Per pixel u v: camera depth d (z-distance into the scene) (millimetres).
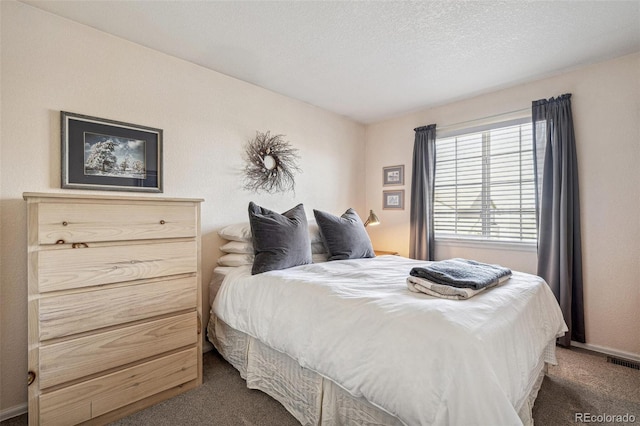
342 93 3043
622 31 2010
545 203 2605
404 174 3670
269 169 2939
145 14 1834
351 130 3859
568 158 2506
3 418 1653
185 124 2387
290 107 3150
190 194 2410
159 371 1785
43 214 1426
